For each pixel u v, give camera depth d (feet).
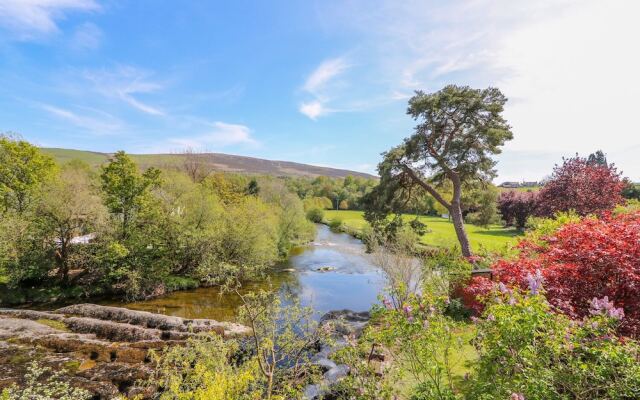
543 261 24.16
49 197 53.01
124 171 59.98
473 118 63.67
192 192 73.10
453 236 101.30
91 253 55.88
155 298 54.54
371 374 16.07
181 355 21.04
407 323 13.92
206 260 61.11
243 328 38.34
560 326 11.43
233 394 14.61
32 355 29.12
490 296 15.80
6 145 68.90
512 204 130.82
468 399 13.23
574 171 73.72
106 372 26.61
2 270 47.83
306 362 21.13
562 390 11.30
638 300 16.69
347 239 136.67
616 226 21.57
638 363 10.27
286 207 120.06
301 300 54.13
